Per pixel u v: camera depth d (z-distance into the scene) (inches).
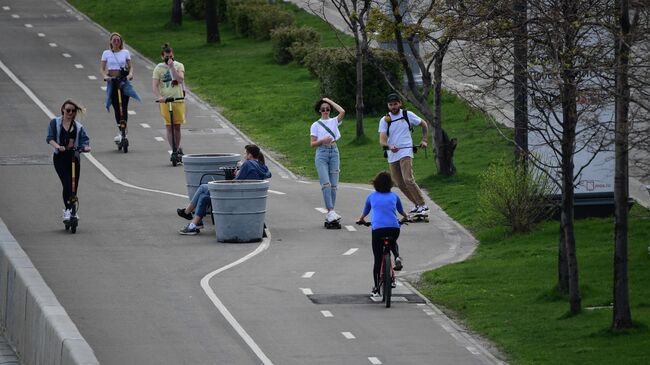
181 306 2278.5
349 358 1967.3
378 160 3816.4
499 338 2079.2
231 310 2250.2
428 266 2620.6
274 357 1971.0
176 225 2997.0
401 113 2999.5
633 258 2591.0
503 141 3804.1
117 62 3941.9
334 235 2891.2
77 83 5285.4
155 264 2608.3
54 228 2952.8
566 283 2317.9
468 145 3907.5
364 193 3358.8
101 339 2066.9
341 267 2586.1
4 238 2329.0
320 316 2214.6
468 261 2652.6
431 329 2143.2
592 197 2965.1
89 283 2444.6
